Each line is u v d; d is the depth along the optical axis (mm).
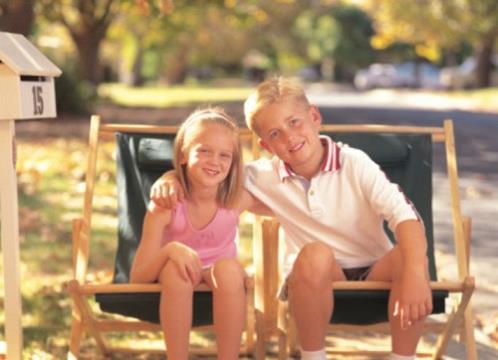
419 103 36062
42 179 12477
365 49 77875
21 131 19844
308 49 77062
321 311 4570
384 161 5699
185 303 4453
